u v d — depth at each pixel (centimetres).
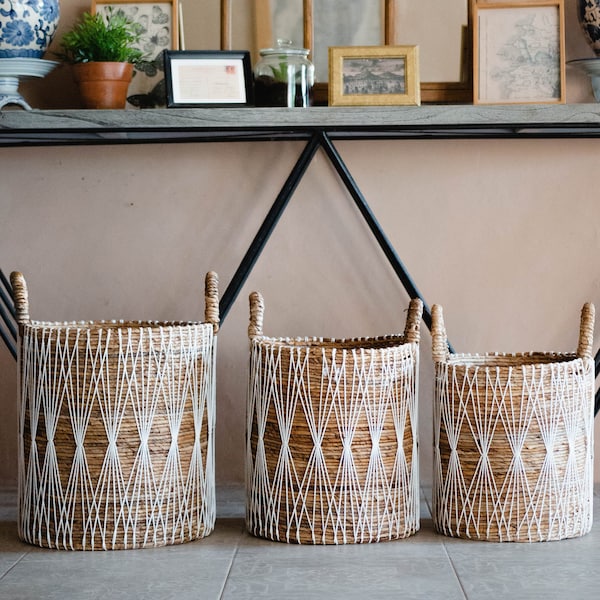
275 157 272
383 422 226
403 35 268
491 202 274
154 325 258
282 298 276
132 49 264
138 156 274
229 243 275
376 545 225
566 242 274
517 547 223
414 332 240
